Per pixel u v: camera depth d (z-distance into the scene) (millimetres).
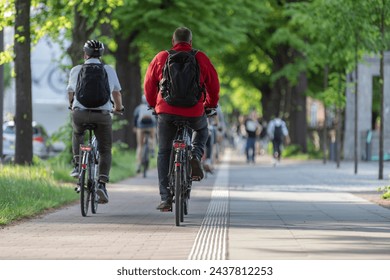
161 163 31234
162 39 90062
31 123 53750
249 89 147625
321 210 37438
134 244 25578
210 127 64188
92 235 27891
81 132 35000
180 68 30312
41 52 95188
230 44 98438
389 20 56281
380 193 48000
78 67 34688
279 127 96125
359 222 32094
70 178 55562
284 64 120750
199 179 32188
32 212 34781
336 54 66562
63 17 56438
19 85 53438
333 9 56125
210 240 26422
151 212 36562
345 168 85125
